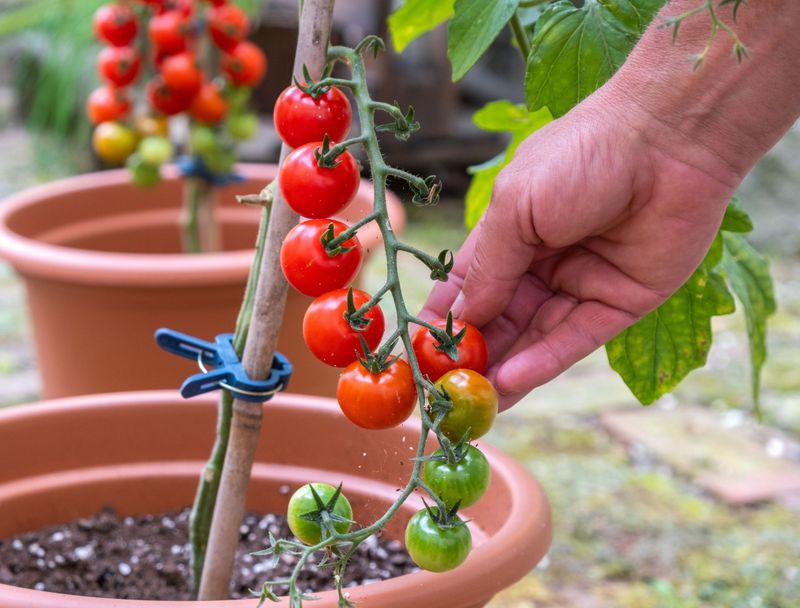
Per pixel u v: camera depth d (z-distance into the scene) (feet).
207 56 3.97
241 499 2.07
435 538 1.48
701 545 3.92
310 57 1.80
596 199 1.78
